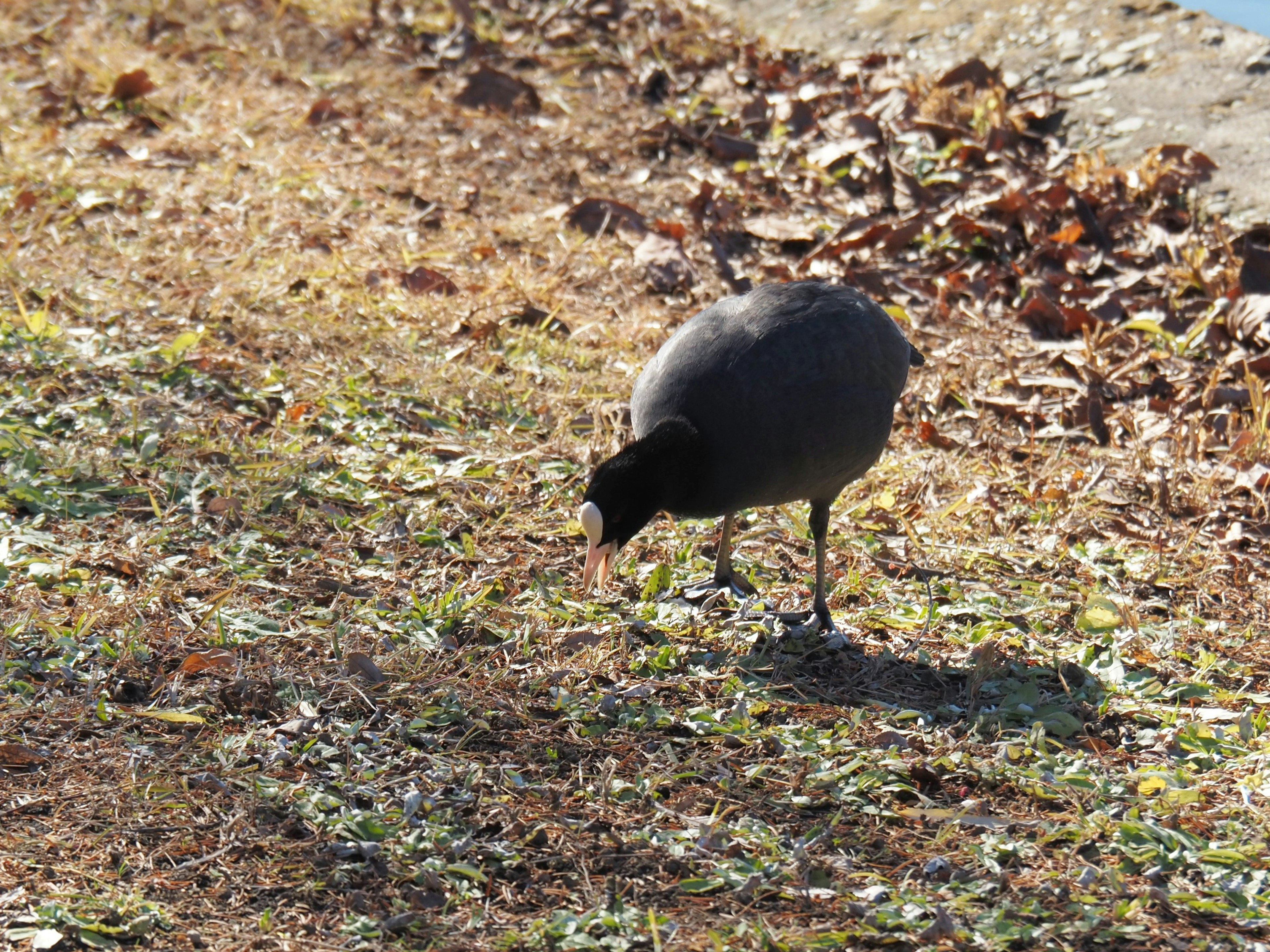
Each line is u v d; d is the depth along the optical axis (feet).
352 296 42.88
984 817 22.33
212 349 38.50
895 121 57.26
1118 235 50.67
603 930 19.34
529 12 67.67
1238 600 31.68
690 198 53.01
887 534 34.04
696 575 31.27
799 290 28.91
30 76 59.52
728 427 26.73
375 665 25.68
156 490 31.78
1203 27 60.03
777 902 20.17
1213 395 41.16
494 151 55.77
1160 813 22.80
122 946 18.52
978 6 65.10
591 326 43.29
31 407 34.37
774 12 68.54
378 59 63.10
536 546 31.65
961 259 49.88
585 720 24.89
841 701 26.53
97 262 43.39
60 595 27.40
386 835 21.08
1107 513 35.32
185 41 63.72
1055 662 28.07
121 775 22.24
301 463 33.27
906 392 41.52
